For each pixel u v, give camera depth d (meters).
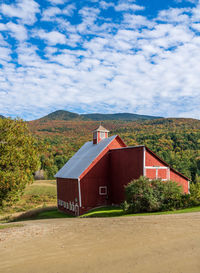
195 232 9.92
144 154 26.11
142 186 21.34
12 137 25.22
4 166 23.92
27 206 45.28
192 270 6.10
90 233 12.33
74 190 31.17
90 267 6.97
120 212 23.89
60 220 23.98
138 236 10.23
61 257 8.21
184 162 96.12
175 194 20.66
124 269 6.57
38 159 27.41
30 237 12.69
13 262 8.09
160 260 6.97
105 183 31.36
